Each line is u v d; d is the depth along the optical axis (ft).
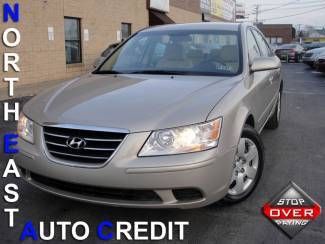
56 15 47.73
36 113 11.82
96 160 10.41
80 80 14.55
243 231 11.43
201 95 11.74
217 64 14.53
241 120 11.90
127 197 10.49
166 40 16.08
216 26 16.55
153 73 14.51
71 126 10.67
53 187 11.30
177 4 94.84
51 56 47.34
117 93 12.20
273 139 20.88
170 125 10.37
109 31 60.23
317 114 27.96
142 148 10.21
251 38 16.90
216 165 10.59
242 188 12.74
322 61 59.82
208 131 10.57
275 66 14.94
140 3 70.95
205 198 10.59
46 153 11.01
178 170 10.11
